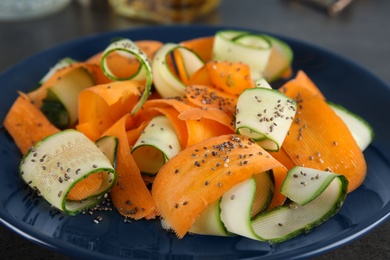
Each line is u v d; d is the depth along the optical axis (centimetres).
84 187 37
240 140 37
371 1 75
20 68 50
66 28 69
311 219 36
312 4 74
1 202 37
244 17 72
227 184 34
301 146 39
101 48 54
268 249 34
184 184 35
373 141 43
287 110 39
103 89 41
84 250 33
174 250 34
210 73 44
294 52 52
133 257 34
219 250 34
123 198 37
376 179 40
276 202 37
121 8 71
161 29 55
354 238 34
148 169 40
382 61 61
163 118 41
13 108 44
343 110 43
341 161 39
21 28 69
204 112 39
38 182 37
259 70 49
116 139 40
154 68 44
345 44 65
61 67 48
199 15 71
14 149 42
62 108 45
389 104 45
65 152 37
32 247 37
